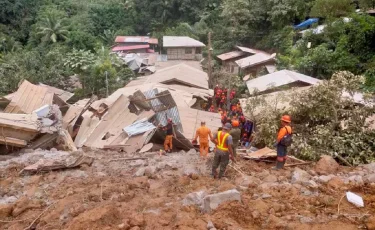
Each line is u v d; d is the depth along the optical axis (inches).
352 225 252.2
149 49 1839.3
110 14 2127.2
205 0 1985.7
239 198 287.7
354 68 956.6
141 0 2102.6
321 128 507.5
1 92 955.3
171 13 2054.6
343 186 325.1
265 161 430.0
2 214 295.3
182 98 810.2
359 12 1137.4
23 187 356.8
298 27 1382.9
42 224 276.7
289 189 316.5
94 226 258.2
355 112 514.3
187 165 414.6
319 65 1021.2
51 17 1824.6
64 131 541.0
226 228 252.7
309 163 419.2
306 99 537.3
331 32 1099.9
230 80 1032.8
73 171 404.5
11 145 481.1
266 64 1256.2
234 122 425.1
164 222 262.8
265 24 1582.2
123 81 1259.8
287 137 384.5
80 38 1790.1
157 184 352.8
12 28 1977.1
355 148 483.8
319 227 249.0
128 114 596.7
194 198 294.4
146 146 522.3
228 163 394.9
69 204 300.4
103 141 551.2
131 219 263.7
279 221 259.3
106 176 385.4
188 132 626.2
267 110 574.9
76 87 1255.5
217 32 1705.2
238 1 1557.6
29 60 1202.6
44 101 647.1
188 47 1553.9
